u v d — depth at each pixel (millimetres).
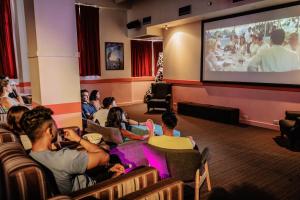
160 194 1511
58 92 3389
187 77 7320
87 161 1558
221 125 5727
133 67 9016
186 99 7496
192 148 2072
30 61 3516
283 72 5027
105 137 3002
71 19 3410
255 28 5410
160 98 7840
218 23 6156
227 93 6227
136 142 2910
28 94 6152
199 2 5898
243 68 5766
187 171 2086
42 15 3166
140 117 6781
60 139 2365
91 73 7973
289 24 4824
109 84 8484
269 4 4977
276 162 3512
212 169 3287
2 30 6305
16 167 1175
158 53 9516
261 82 5445
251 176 3068
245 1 4957
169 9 6730
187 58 7230
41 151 1495
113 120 3213
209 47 6473
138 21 7859
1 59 6359
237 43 5809
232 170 3252
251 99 5695
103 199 1492
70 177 1540
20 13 6480
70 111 3516
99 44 8031
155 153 2102
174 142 2051
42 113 1506
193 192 2592
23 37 6602
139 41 9062
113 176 1879
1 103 3295
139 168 1867
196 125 5750
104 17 8070
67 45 3406
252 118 5730
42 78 3246
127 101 9047
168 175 2146
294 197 2566
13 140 1823
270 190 2715
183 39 7273
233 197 2574
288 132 4164
